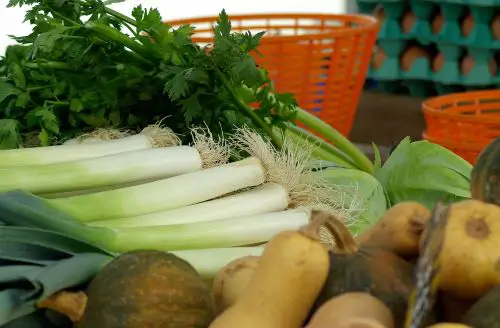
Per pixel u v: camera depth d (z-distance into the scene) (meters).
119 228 1.30
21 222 1.23
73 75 1.63
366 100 3.67
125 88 1.63
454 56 3.26
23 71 1.62
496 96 2.27
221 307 1.17
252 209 1.45
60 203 1.33
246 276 1.17
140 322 1.09
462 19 3.18
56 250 1.21
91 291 1.11
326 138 1.91
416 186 1.61
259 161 1.49
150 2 3.49
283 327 1.06
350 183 1.58
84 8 1.61
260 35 1.61
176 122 1.66
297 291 1.07
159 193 1.40
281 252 1.08
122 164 1.44
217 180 1.44
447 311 1.07
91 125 1.65
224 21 1.59
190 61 1.58
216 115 1.62
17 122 1.60
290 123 1.82
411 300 0.99
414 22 3.31
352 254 1.11
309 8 4.06
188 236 1.34
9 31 3.10
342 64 2.22
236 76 1.59
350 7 4.03
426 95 3.59
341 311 1.03
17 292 1.14
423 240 1.02
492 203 1.16
